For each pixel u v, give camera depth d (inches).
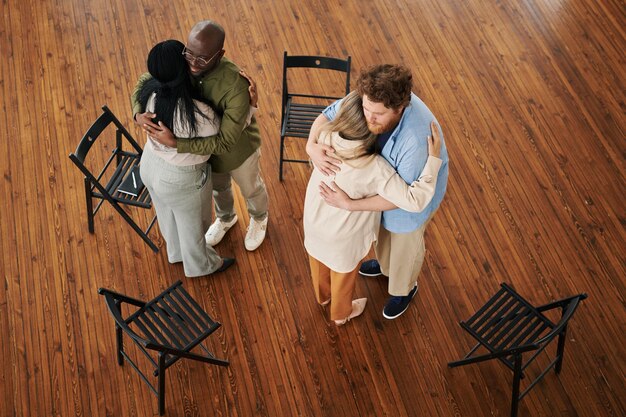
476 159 198.5
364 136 115.1
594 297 173.9
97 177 192.2
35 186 188.9
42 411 154.7
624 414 157.0
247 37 224.4
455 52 223.3
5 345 162.9
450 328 169.2
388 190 120.7
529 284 176.4
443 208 188.5
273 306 171.8
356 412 156.9
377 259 164.2
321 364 163.2
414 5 235.0
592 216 188.1
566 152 200.7
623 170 197.5
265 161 197.3
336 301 155.9
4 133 198.4
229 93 130.7
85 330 165.9
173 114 127.8
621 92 215.2
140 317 148.5
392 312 168.7
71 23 223.5
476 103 211.0
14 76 210.8
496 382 160.7
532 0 236.8
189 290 173.8
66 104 205.5
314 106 188.9
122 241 180.5
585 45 226.2
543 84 216.1
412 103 118.3
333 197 124.6
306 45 223.6
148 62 121.3
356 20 230.4
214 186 164.9
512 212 188.4
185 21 226.7
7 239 179.2
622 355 164.7
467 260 179.9
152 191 152.0
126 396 157.1
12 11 225.6
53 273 174.4
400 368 162.9
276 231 184.5
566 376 161.2
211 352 163.2
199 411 155.9
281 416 156.0
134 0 230.2
